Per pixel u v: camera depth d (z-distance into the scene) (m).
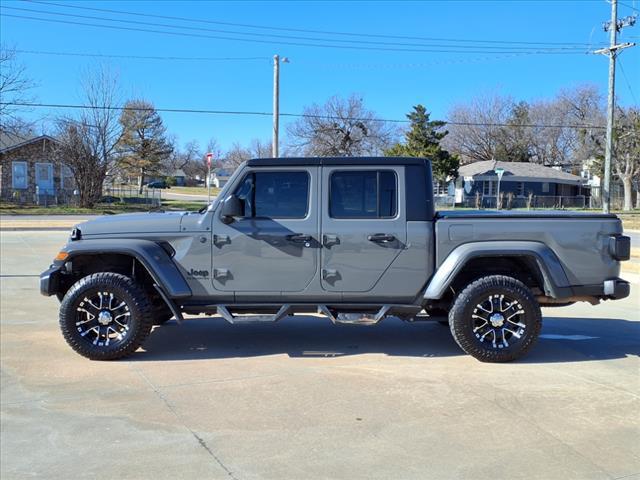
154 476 3.42
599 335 6.99
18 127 37.22
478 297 5.65
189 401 4.62
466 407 4.51
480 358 5.70
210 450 3.75
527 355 6.02
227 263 5.73
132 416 4.32
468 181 52.03
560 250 5.73
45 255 14.36
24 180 41.31
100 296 5.71
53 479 3.39
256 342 6.52
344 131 55.66
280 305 5.84
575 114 67.56
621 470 3.50
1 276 11.20
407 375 5.31
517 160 68.94
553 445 3.84
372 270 5.73
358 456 3.67
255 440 3.90
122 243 5.66
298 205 5.77
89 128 36.56
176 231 5.76
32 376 5.24
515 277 6.02
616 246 5.70
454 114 70.56
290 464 3.56
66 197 39.56
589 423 4.21
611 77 29.97
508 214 5.88
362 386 5.00
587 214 5.84
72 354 5.95
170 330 7.07
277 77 28.47
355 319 5.75
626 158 49.50
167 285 5.66
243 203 5.76
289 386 4.99
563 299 5.77
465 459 3.63
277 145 28.67
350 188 5.77
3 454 3.71
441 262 5.73
